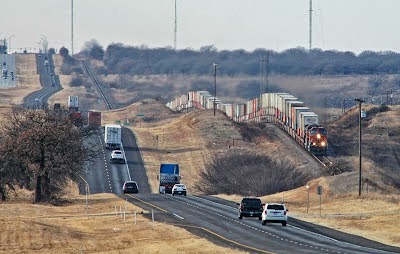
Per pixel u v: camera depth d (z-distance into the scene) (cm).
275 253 15350
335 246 16812
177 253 15262
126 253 15525
